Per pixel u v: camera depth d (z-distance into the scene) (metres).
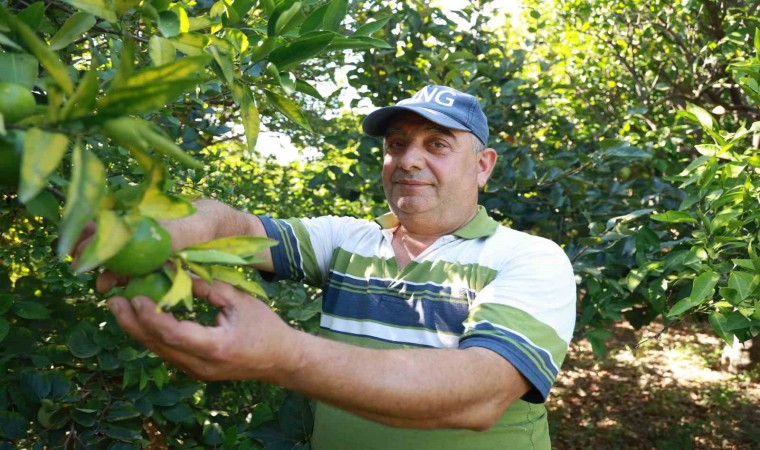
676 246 2.92
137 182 2.21
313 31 1.32
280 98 1.33
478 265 1.77
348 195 4.02
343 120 5.15
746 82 2.39
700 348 8.46
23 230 2.33
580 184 3.90
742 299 2.25
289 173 4.77
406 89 4.16
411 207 1.90
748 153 2.45
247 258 0.98
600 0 6.03
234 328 0.96
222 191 2.74
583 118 6.31
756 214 2.32
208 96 2.49
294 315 2.88
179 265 0.87
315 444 1.95
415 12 4.10
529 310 1.52
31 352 2.18
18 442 2.05
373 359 1.14
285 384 1.07
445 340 1.76
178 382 2.32
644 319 3.46
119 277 1.09
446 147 1.93
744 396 6.71
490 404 1.31
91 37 1.57
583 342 8.61
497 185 3.77
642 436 6.05
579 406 6.72
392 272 1.90
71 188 0.73
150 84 0.78
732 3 5.01
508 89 4.15
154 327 0.89
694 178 2.49
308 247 2.04
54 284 2.26
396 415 1.16
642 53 5.98
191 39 1.17
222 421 2.63
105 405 2.16
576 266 3.13
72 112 0.78
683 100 5.65
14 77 0.90
